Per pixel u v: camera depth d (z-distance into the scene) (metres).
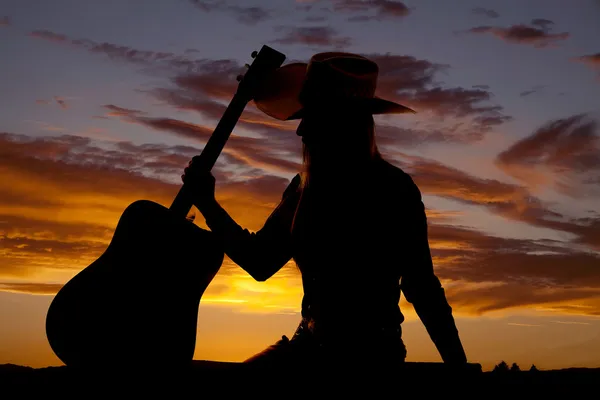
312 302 2.52
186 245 2.57
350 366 2.38
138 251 2.56
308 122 2.63
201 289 2.58
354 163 2.59
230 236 2.80
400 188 2.54
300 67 3.07
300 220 2.61
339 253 2.50
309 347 2.46
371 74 2.59
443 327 2.47
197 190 2.85
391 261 2.51
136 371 2.47
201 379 2.36
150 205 2.62
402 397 2.28
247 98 3.02
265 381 2.33
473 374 2.35
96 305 2.50
